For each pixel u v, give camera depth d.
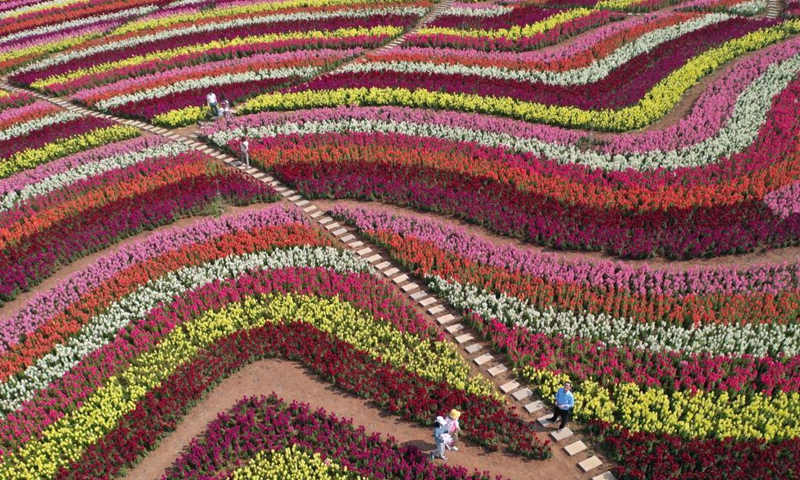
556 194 23.03
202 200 24.55
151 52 41.12
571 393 14.95
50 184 26.23
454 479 14.16
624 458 14.31
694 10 41.53
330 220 23.83
